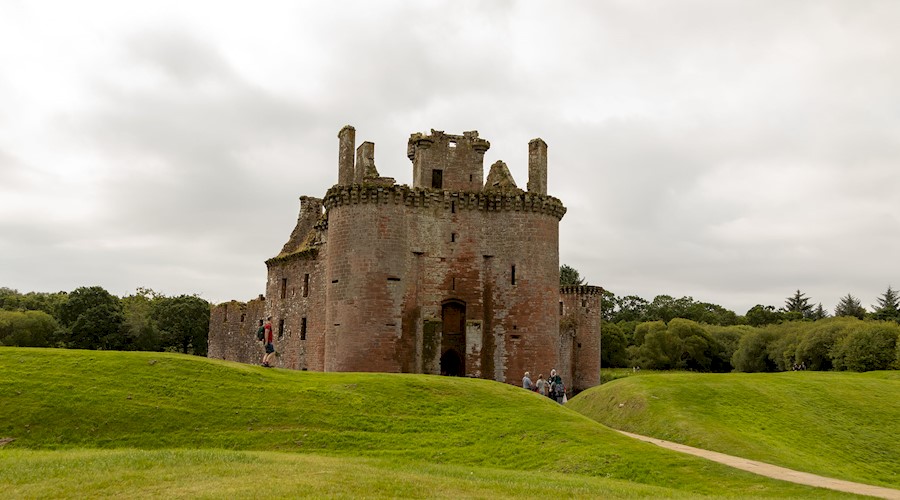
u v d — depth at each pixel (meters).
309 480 20.30
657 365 125.50
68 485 19.34
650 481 24.19
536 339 52.56
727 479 24.00
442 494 19.39
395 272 50.88
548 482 22.31
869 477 31.62
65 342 108.00
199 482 19.88
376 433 30.64
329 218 53.66
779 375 50.50
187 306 124.25
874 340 80.94
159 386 33.09
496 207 53.94
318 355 63.41
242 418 31.05
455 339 53.75
